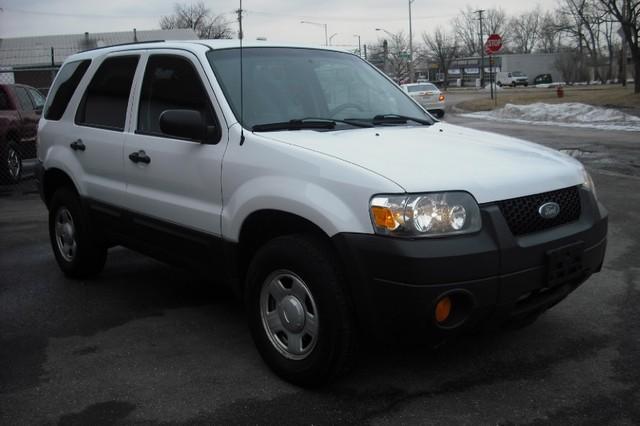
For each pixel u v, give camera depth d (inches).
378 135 156.3
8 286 220.8
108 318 188.4
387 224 122.0
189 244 166.7
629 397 134.5
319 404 134.7
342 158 133.8
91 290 215.3
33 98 536.7
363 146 143.1
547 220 136.2
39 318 189.2
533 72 3265.3
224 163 152.3
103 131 195.9
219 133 156.8
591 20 2127.2
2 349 166.7
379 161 132.2
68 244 223.8
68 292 213.5
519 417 128.0
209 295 208.8
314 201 131.0
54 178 227.5
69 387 144.5
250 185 145.3
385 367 150.7
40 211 369.7
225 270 157.8
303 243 135.1
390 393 138.7
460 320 125.3
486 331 133.6
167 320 186.1
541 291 138.3
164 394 140.5
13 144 483.2
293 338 141.5
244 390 141.6
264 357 149.1
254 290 148.2
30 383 146.8
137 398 138.9
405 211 121.4
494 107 1227.2
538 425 124.9
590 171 432.5
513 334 168.2
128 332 177.2
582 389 138.5
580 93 1444.4
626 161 474.9
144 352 163.2
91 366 155.4
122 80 194.9
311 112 168.6
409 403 134.3
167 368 153.5
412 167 130.1
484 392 138.2
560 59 2913.4
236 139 151.9
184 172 163.8
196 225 161.8
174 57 175.6
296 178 136.7
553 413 129.0
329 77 183.5
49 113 230.4
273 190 138.6
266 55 177.9
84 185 204.7
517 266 127.1
